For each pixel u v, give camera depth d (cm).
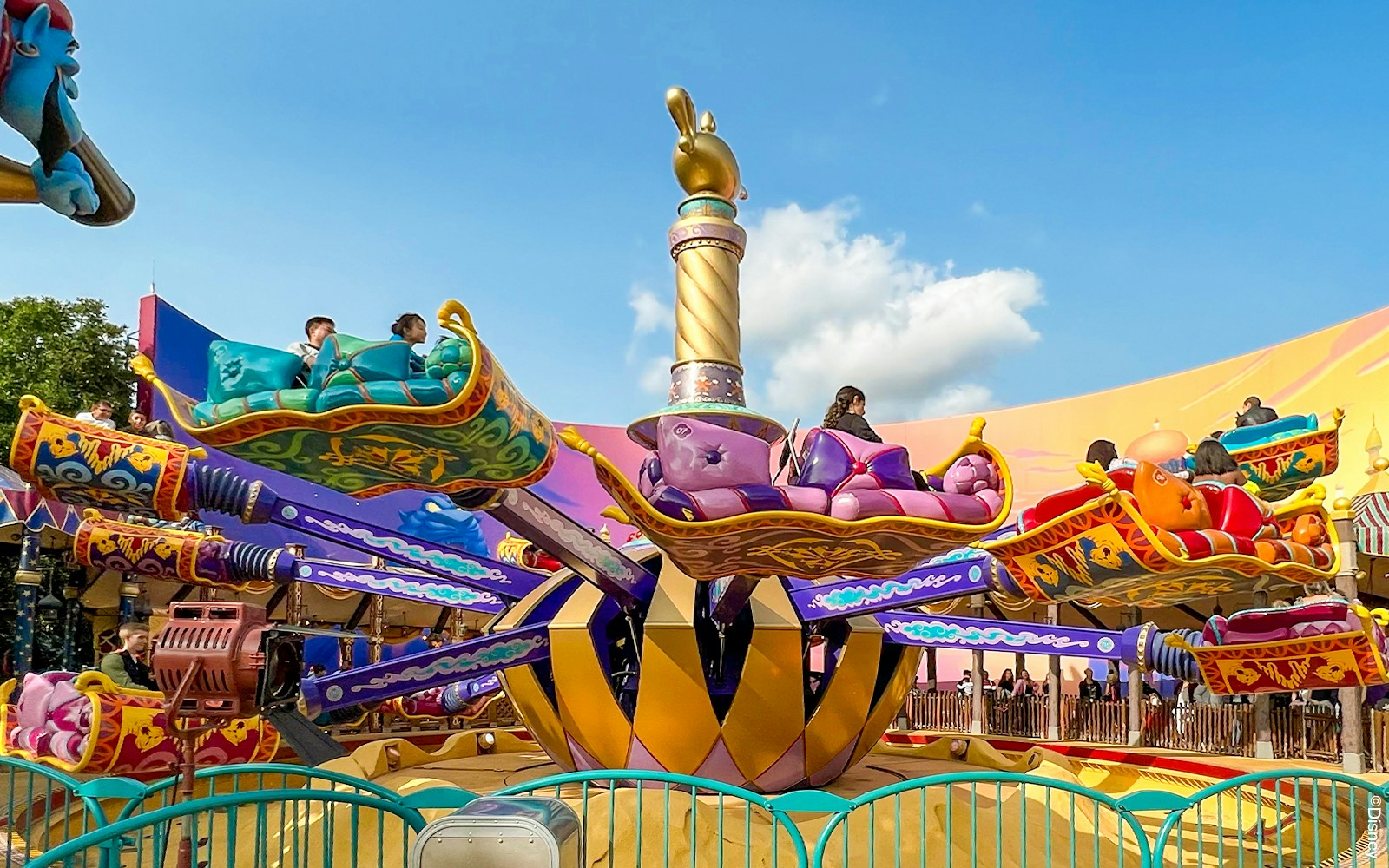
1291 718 1473
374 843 851
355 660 1975
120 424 2689
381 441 565
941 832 838
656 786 912
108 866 427
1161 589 823
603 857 764
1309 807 1105
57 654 2266
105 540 957
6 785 984
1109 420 3012
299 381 563
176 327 2302
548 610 1042
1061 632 965
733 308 920
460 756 1349
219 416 545
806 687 992
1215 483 804
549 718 987
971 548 948
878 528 619
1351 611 803
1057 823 936
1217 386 2767
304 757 621
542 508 786
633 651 1023
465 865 439
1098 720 1783
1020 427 3216
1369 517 1479
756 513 598
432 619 2688
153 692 1002
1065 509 774
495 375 546
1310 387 2511
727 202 934
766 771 923
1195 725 1616
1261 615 837
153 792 573
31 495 1427
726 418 870
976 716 1989
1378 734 1334
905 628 992
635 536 1042
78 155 342
